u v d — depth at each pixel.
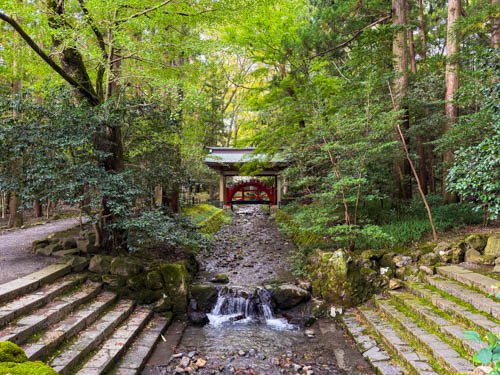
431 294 5.38
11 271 5.88
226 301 7.05
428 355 4.11
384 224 8.52
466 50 7.84
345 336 5.65
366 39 8.41
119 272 6.45
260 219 16.52
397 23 9.26
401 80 9.12
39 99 10.84
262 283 7.97
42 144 5.93
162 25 7.34
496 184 4.08
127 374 4.17
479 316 4.25
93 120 6.25
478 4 9.28
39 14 5.72
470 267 5.95
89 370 3.93
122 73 7.48
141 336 5.34
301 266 8.65
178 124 8.12
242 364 4.83
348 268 6.91
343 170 7.71
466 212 8.02
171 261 7.91
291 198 17.34
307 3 13.05
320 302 6.87
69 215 15.25
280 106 10.07
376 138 7.30
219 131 23.84
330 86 9.59
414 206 9.22
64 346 4.21
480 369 2.28
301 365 4.73
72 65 6.80
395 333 4.93
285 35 10.70
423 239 7.41
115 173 6.79
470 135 6.41
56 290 5.29
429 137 10.04
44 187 5.96
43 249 7.14
